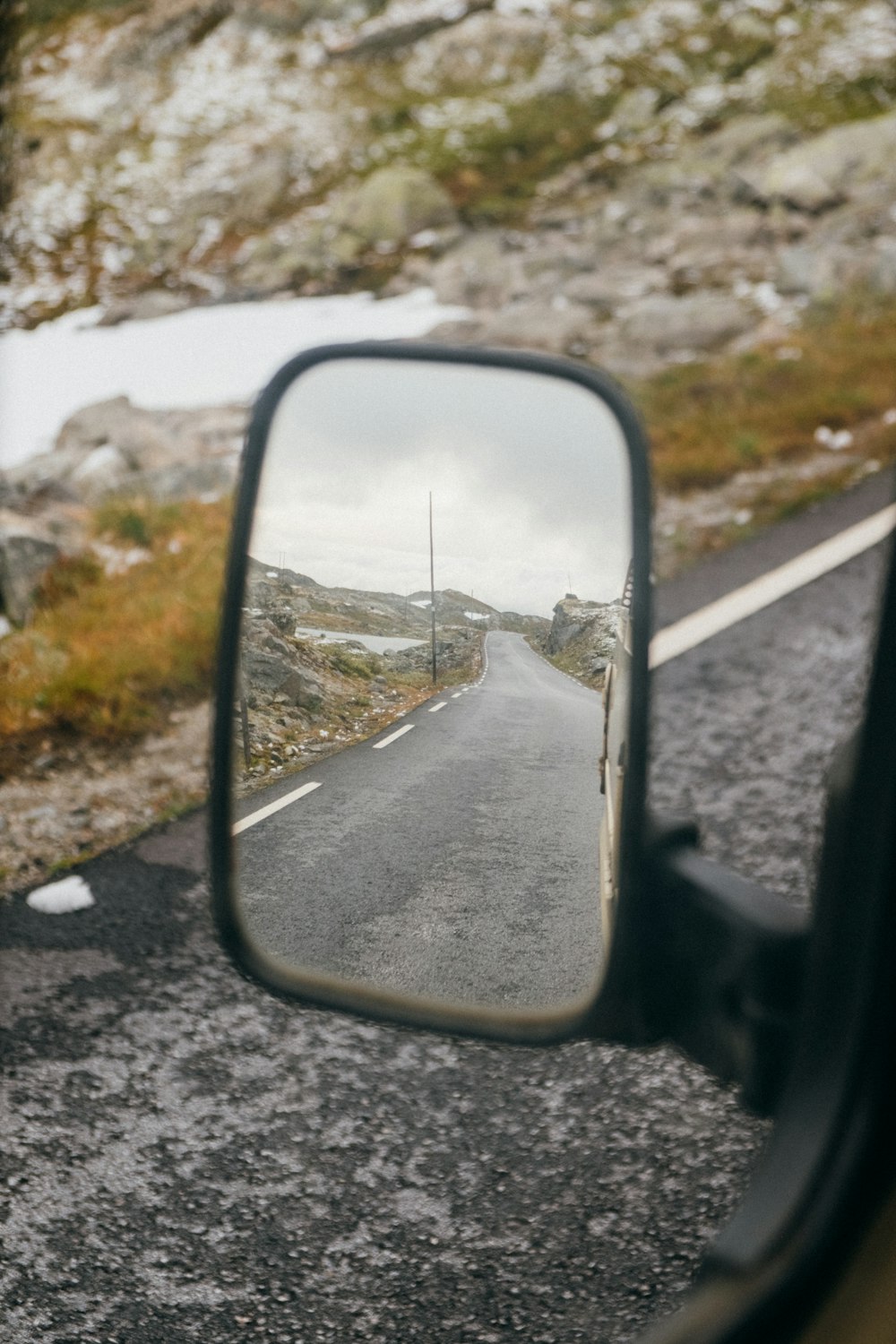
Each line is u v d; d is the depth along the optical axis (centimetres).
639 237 2600
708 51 4109
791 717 501
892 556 76
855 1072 76
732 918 82
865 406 1174
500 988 101
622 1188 242
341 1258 223
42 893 388
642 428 104
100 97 4503
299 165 3769
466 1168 249
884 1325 71
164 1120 266
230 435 1667
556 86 4031
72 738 574
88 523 1057
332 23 4888
